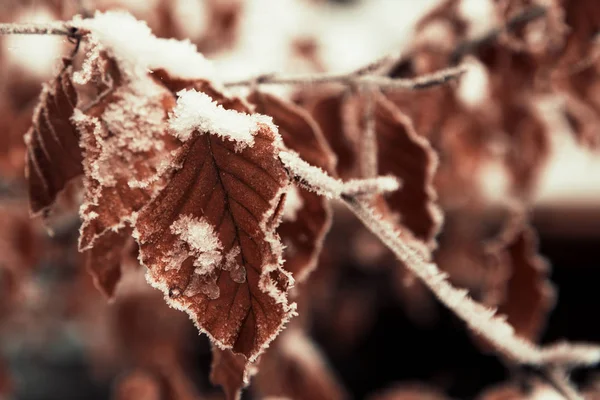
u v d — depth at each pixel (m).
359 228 1.19
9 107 0.69
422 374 1.72
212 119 0.35
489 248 0.62
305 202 0.41
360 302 1.52
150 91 0.37
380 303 1.62
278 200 0.35
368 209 0.38
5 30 0.36
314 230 0.41
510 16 0.49
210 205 0.35
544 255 1.28
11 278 0.77
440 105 0.57
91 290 0.88
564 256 1.28
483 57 0.53
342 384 1.67
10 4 0.68
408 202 0.45
